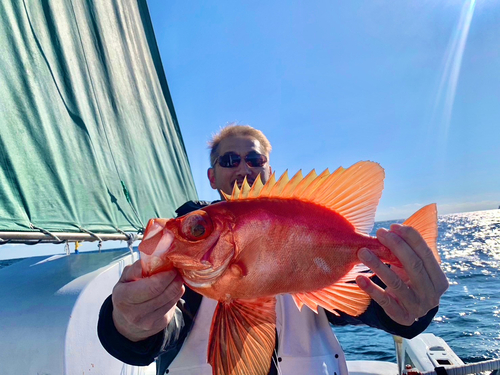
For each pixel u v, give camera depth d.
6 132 0.68
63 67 0.99
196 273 0.39
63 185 0.78
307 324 0.59
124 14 1.79
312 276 0.43
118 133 1.33
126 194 1.17
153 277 0.36
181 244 0.39
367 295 0.45
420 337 0.96
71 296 0.49
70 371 0.45
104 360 0.55
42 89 0.85
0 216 0.59
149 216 1.36
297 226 0.43
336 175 0.45
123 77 1.56
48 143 0.79
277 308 0.59
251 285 0.41
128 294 0.36
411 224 0.46
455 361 0.77
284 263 0.42
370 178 0.46
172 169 1.97
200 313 0.58
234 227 0.41
